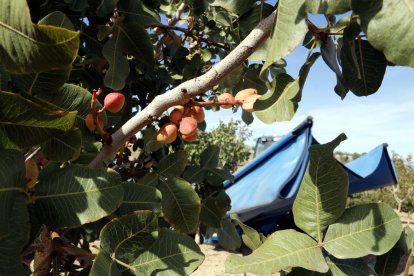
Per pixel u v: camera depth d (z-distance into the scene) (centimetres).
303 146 846
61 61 83
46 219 111
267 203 801
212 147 316
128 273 119
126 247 121
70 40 80
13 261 90
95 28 240
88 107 146
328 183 110
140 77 317
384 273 123
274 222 1123
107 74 212
